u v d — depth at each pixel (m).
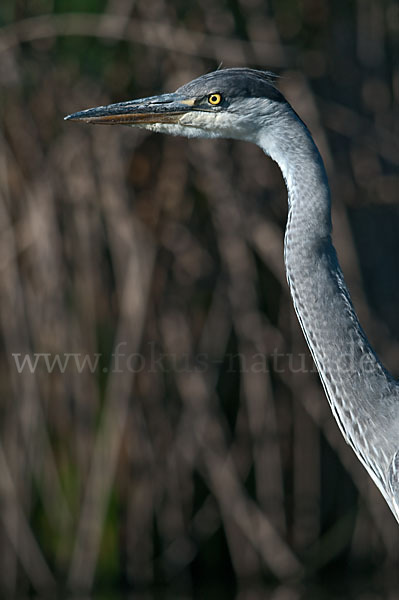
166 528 10.55
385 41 11.16
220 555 10.78
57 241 10.13
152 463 10.44
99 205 10.26
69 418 10.34
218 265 10.71
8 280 10.12
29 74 10.46
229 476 10.38
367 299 10.88
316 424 10.83
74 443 10.35
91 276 10.25
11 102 10.38
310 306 6.47
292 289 6.54
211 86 7.06
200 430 10.40
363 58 11.12
